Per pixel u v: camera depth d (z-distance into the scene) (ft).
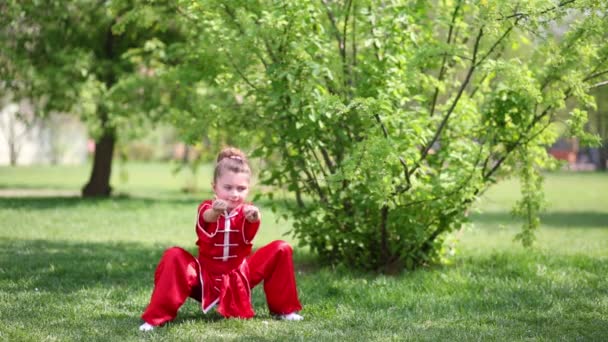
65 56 50.98
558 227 42.83
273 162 23.21
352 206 22.08
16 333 13.76
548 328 14.76
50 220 39.70
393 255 22.54
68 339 13.41
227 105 23.16
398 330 14.66
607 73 21.79
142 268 22.97
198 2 20.79
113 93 50.16
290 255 15.94
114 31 25.66
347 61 22.52
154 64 51.96
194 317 15.84
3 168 118.93
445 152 22.43
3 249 26.91
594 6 18.60
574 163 164.25
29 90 53.36
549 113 22.45
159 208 49.75
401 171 20.81
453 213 21.72
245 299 15.51
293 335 14.02
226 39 20.33
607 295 18.44
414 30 23.21
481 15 18.83
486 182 22.26
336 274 22.12
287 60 20.25
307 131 20.97
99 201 53.47
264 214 48.06
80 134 151.94
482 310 16.90
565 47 20.92
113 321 15.11
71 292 18.58
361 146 18.39
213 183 15.52
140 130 53.88
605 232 39.52
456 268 23.09
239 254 15.43
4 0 47.91
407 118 19.99
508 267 23.03
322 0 21.68
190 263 15.07
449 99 23.24
